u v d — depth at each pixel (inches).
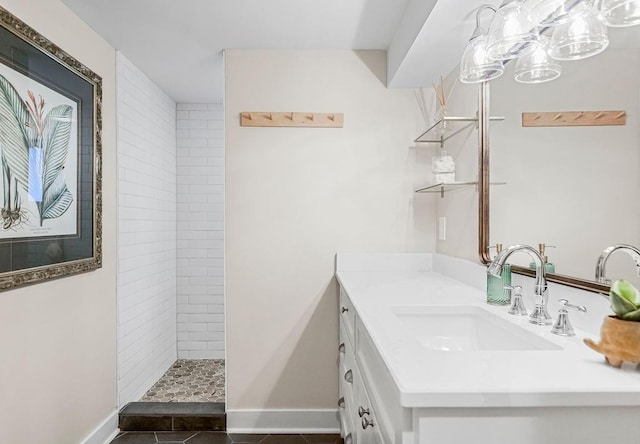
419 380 32.3
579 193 45.9
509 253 49.4
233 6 79.0
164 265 132.6
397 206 100.1
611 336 34.5
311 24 86.4
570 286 48.1
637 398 30.7
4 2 62.1
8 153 62.2
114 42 94.4
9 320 63.3
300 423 98.3
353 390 67.8
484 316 56.4
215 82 122.6
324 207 99.3
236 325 98.4
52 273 72.2
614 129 40.5
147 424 97.3
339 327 97.9
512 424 31.3
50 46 71.7
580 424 31.5
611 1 38.5
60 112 75.2
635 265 37.8
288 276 99.1
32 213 67.9
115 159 98.2
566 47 43.9
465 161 82.8
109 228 95.2
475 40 57.1
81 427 83.0
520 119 59.9
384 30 89.4
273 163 98.7
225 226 98.3
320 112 99.1
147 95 118.0
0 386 61.4
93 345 87.9
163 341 131.2
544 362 36.3
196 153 144.7
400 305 58.9
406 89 99.7
